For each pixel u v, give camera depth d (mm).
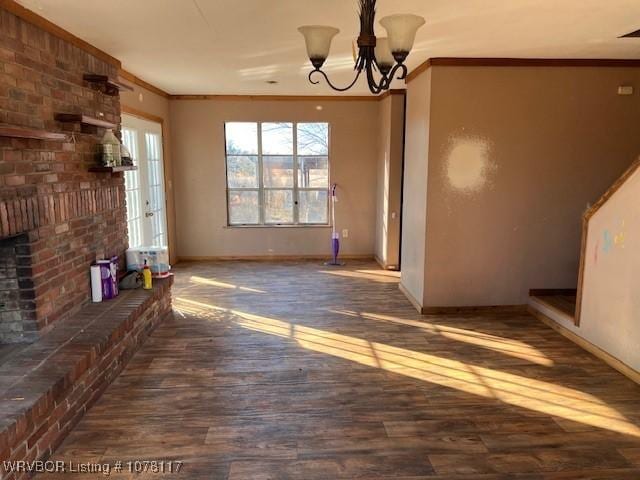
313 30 2268
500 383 3074
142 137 5293
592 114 4195
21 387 2209
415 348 3646
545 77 4121
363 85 5484
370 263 6684
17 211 2406
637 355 3082
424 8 2705
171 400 2846
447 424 2604
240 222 6863
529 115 4180
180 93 6285
